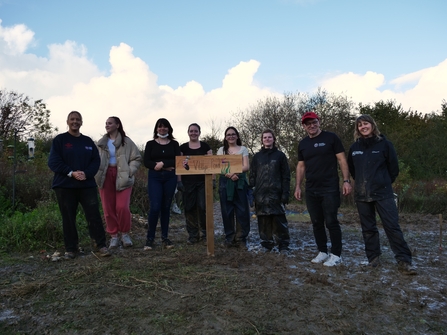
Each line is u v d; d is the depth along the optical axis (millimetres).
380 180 4363
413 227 7668
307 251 5395
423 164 19094
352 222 8164
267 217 5301
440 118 23500
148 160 5352
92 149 4980
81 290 3619
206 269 4270
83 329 2879
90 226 4879
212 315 3074
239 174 5508
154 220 5305
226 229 5590
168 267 4328
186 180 5754
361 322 2982
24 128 20141
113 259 4684
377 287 3744
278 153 5273
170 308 3207
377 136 4445
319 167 4625
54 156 4695
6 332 2859
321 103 25172
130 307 3232
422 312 3174
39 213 6461
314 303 3320
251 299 3387
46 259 4730
